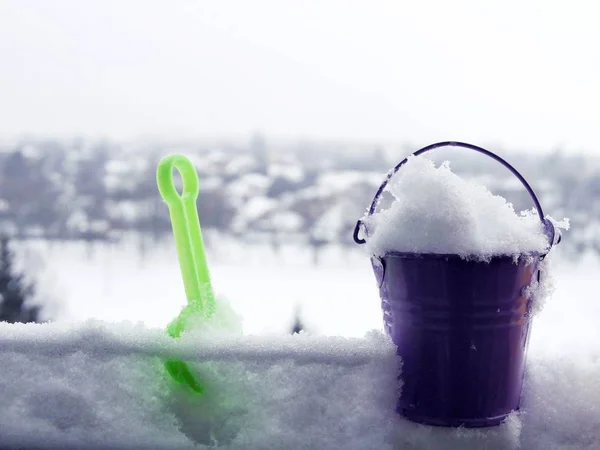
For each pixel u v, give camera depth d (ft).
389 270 2.29
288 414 2.21
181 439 2.24
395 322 2.32
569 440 2.27
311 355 2.22
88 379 2.29
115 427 2.25
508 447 2.21
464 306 2.18
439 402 2.26
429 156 5.07
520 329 2.28
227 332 2.44
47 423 2.26
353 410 2.19
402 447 2.22
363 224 2.44
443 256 2.14
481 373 2.23
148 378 2.30
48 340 2.29
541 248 2.26
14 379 2.29
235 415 2.25
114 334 2.30
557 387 2.35
